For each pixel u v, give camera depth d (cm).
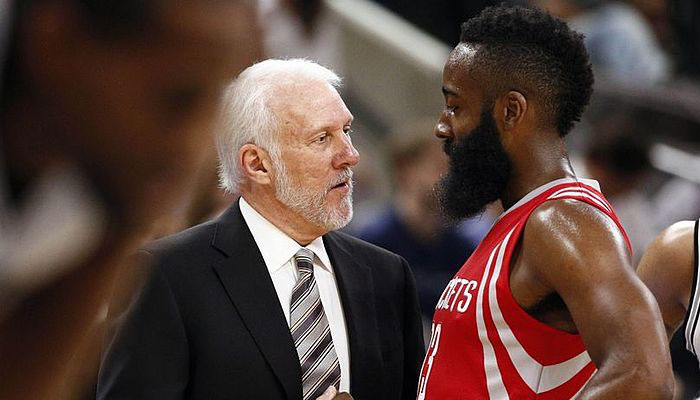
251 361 677
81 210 94
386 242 1239
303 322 704
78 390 114
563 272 555
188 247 698
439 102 1866
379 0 2034
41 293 93
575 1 2142
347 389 708
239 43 95
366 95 1858
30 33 91
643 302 532
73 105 92
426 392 641
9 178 92
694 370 1134
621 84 1856
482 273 618
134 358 656
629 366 507
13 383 92
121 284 104
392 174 1486
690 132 1736
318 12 1055
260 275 702
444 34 2039
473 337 615
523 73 633
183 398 671
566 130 646
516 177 643
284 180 704
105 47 92
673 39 2161
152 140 94
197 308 678
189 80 94
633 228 1456
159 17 92
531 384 600
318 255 729
